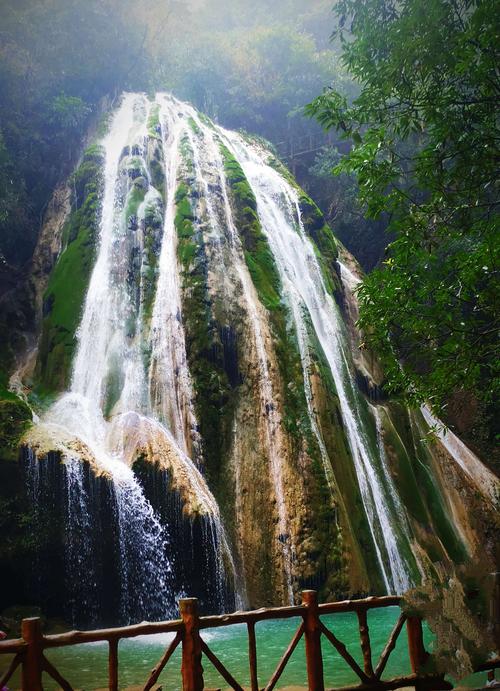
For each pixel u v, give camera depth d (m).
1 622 13.39
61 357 20.72
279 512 17.50
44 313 22.62
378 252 36.25
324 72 39.91
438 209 9.82
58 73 30.89
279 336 20.97
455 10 9.07
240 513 17.78
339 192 36.75
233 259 22.86
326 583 16.42
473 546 21.98
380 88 9.64
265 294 22.17
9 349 22.81
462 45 8.72
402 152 29.11
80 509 14.85
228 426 19.20
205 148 27.19
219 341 20.28
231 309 21.02
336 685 8.84
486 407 27.89
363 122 9.92
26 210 27.72
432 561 19.70
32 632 5.04
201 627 5.71
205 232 22.84
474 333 9.26
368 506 19.42
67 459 14.92
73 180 26.39
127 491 15.54
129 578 15.12
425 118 9.66
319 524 17.08
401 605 6.62
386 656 6.48
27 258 27.11
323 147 37.00
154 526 15.75
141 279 21.91
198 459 18.42
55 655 11.17
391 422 22.78
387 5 10.33
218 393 19.44
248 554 17.11
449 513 22.45
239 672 9.75
